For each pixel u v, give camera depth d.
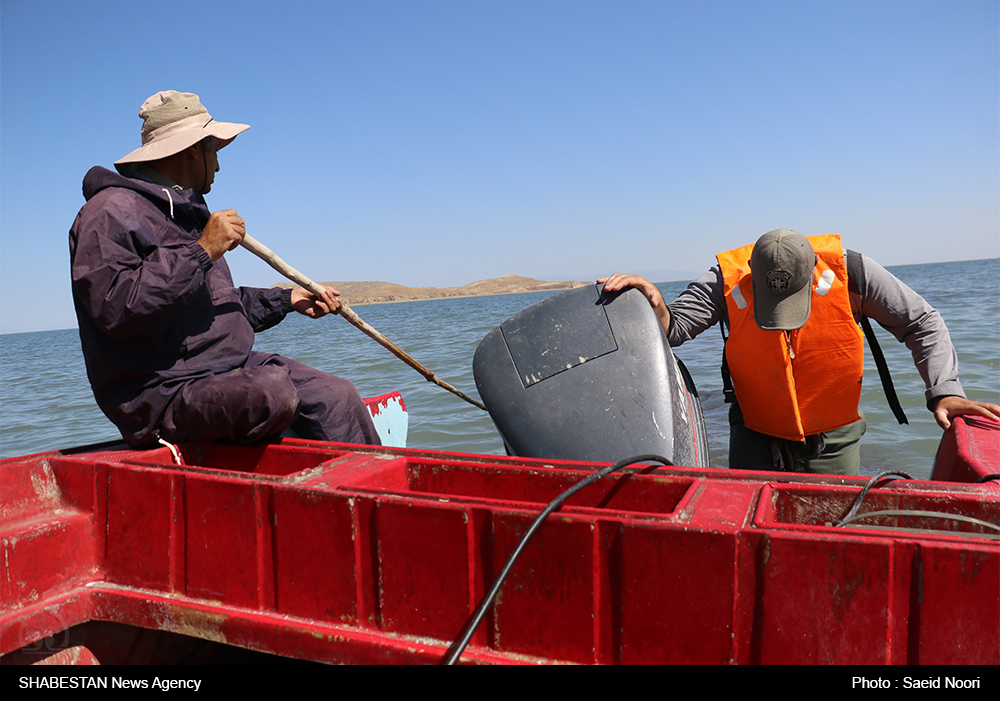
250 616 1.65
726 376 2.96
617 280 2.51
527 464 1.82
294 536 1.61
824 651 1.20
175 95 2.51
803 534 1.21
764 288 2.61
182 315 2.26
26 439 8.78
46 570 1.79
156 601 1.75
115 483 1.87
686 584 1.27
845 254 2.62
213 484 1.71
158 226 2.21
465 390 9.24
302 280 2.65
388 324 36.44
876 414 6.25
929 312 2.54
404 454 1.97
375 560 1.52
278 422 2.16
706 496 1.48
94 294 1.97
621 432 2.21
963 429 2.02
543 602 1.38
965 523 1.41
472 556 1.43
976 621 1.11
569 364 2.38
